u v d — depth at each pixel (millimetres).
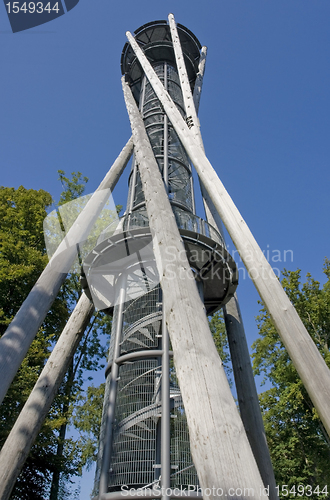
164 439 4801
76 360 13055
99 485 4793
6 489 4320
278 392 14617
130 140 9195
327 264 15742
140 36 13570
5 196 13352
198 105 11617
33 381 8930
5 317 9992
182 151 9375
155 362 5809
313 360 3758
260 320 16188
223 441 2482
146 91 11375
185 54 12695
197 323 3250
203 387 2775
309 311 14531
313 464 13227
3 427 8094
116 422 5348
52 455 9773
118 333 6227
